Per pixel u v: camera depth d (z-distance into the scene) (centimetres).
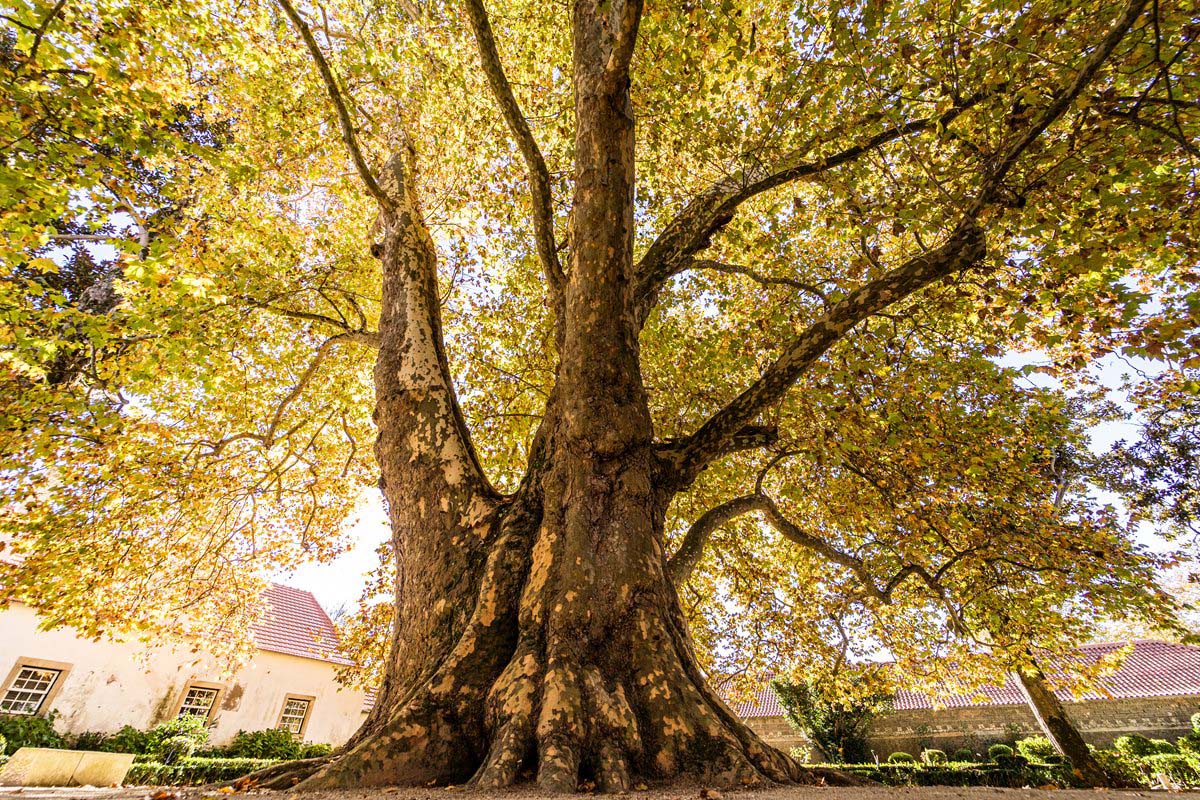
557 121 919
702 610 1133
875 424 739
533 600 395
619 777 286
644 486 450
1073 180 540
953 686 1145
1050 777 1342
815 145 681
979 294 730
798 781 331
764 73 845
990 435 766
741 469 1036
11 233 489
